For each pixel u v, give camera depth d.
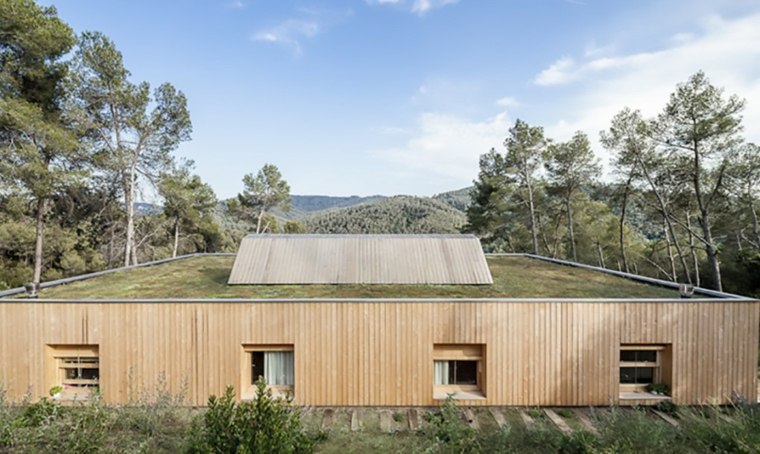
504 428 6.52
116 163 19.02
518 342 8.98
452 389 9.15
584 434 6.00
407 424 8.11
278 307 8.87
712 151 17.67
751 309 8.89
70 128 17.31
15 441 5.47
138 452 5.38
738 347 8.88
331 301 8.90
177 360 8.82
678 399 8.84
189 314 8.85
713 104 16.88
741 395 8.73
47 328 8.73
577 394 8.97
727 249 22.02
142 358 8.81
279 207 36.53
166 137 21.02
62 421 6.34
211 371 8.82
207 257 17.28
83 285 11.00
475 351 9.12
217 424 4.70
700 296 9.75
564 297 9.67
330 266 11.52
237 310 8.85
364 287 10.62
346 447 6.56
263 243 12.30
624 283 11.50
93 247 25.64
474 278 11.24
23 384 8.66
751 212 19.38
